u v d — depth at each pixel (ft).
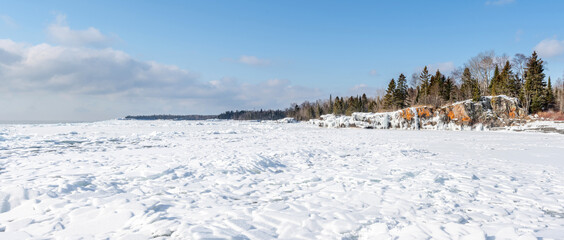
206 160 35.88
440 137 83.30
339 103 333.21
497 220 15.89
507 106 122.83
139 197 19.84
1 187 21.29
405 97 218.18
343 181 25.73
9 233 13.41
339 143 63.36
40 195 19.17
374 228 14.40
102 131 102.99
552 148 53.83
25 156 39.83
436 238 12.94
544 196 20.67
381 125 150.41
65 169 29.68
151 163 33.94
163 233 13.39
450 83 201.05
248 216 16.14
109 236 13.19
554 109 136.36
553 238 12.76
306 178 26.63
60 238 12.92
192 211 17.02
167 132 96.78
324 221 15.42
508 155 43.88
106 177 25.75
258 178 26.84
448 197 20.42
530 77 137.49
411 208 17.78
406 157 40.60
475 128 123.34
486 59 189.78
